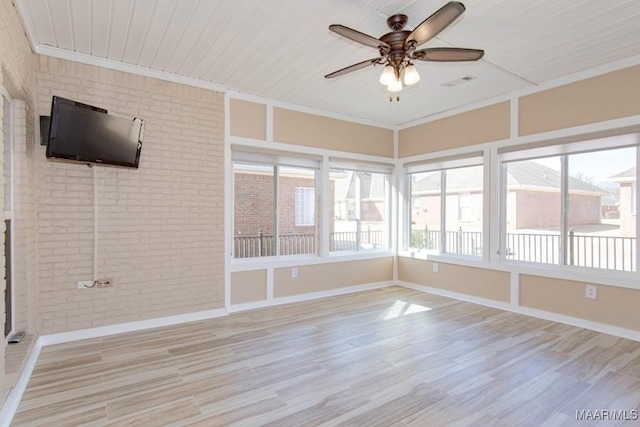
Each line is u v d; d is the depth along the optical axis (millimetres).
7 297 2691
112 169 3443
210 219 4020
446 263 5016
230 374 2633
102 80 3387
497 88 4113
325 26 2775
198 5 2492
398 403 2250
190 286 3889
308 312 4227
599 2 2463
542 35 2912
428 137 5258
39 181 3117
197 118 3922
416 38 2244
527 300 4121
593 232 3715
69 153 2852
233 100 4219
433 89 4137
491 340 3316
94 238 3361
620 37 2947
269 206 4848
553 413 2139
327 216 5047
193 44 3078
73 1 2443
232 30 2838
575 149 3754
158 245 3697
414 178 5668
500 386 2461
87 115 2928
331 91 4219
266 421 2057
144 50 3197
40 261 3129
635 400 2277
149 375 2609
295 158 4797
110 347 3121
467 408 2195
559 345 3188
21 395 2291
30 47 2945
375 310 4312
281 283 4629
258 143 4398
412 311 4270
